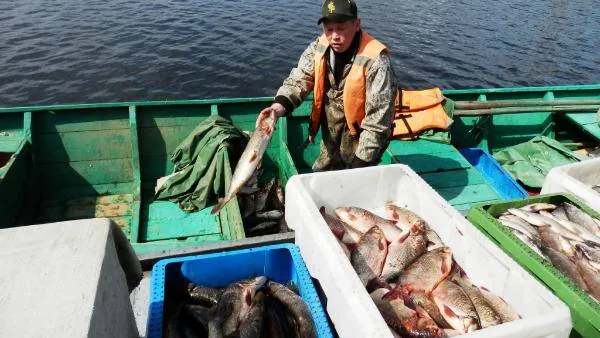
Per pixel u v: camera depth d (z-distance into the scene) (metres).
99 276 1.37
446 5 20.20
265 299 2.40
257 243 3.01
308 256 2.48
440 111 5.14
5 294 1.29
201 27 14.79
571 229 2.93
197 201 4.98
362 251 2.67
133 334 1.75
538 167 5.57
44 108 5.01
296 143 5.80
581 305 2.18
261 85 11.39
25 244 1.48
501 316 2.12
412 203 2.98
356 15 3.33
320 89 3.80
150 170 5.48
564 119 6.47
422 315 2.22
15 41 12.61
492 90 6.30
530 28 17.44
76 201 5.20
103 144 5.27
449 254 2.52
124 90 10.68
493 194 4.91
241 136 5.26
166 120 5.41
